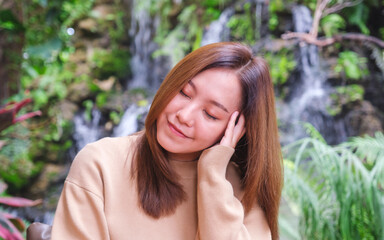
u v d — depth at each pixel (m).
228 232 0.77
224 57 0.78
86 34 4.88
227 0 4.55
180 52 4.70
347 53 4.02
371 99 4.05
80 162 0.83
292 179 1.48
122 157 0.85
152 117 0.79
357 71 3.92
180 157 0.87
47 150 3.95
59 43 3.29
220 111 0.78
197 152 0.88
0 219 1.50
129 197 0.82
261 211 0.91
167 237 0.81
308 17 4.08
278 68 4.08
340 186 1.46
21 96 3.28
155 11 4.95
